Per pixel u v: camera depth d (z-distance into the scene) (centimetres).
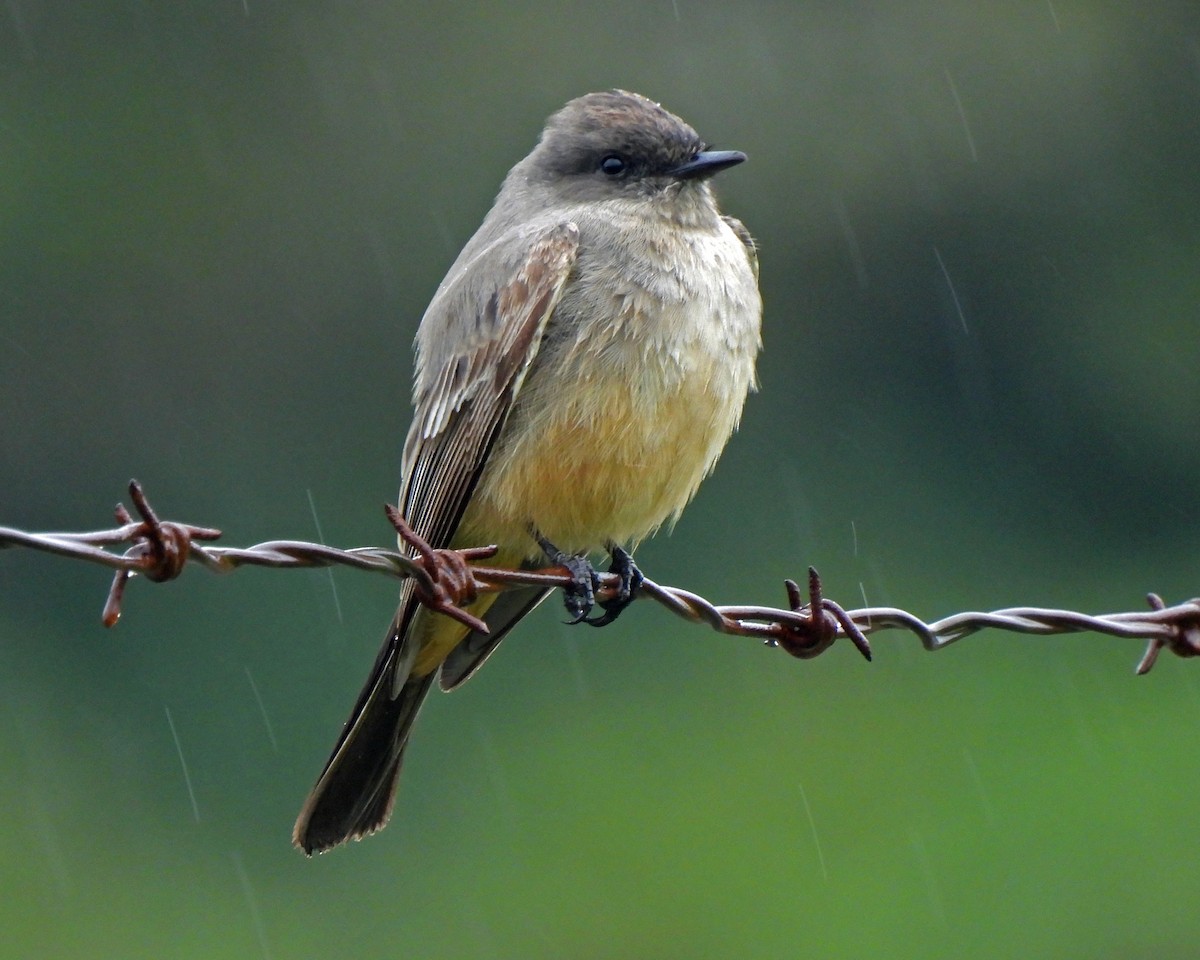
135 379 1512
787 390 1537
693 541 1467
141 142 1549
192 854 1245
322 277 1541
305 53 1568
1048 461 1559
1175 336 1568
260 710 1296
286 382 1523
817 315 1552
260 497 1491
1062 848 1188
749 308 709
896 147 1566
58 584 1357
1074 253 1584
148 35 1558
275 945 1212
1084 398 1571
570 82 1548
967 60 1570
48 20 1556
